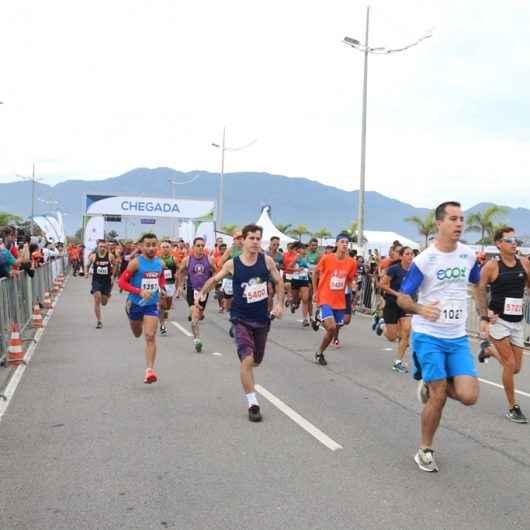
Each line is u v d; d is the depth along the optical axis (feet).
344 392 25.31
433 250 16.26
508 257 21.68
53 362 30.78
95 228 122.83
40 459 16.74
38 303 50.80
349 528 12.75
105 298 44.75
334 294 31.37
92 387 25.35
